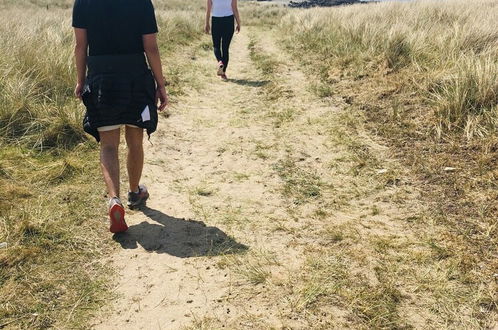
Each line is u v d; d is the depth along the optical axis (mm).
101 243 2729
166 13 15906
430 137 4191
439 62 5688
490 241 2707
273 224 3033
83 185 3365
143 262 2580
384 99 5203
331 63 7184
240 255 2666
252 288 2367
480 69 4617
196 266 2557
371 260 2600
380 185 3543
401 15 9719
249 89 6516
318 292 2316
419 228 2930
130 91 2695
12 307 2133
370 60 6672
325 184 3625
